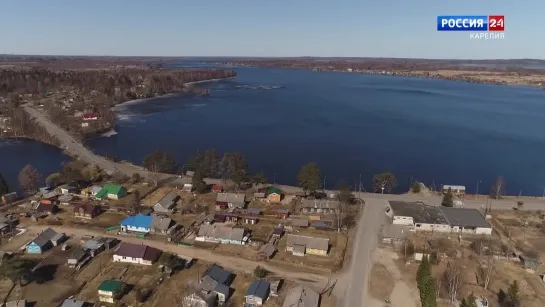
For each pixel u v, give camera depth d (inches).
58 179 4478.3
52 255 3009.4
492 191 4778.5
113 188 4170.8
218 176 4977.9
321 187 4650.6
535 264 2898.6
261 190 4483.3
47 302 2444.6
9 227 3415.4
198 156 5073.8
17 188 4611.2
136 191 4175.7
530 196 4547.2
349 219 3732.8
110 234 3373.5
